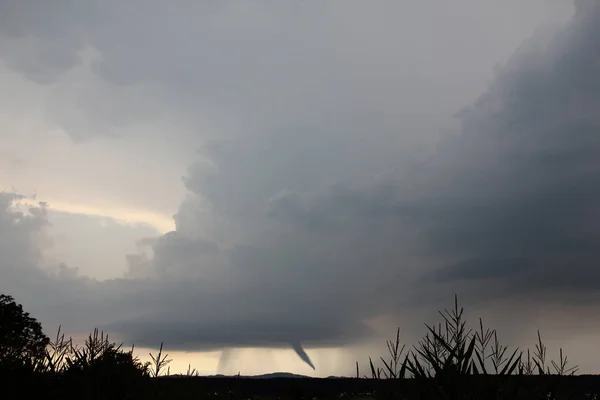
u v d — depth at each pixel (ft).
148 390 26.08
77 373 23.72
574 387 14.07
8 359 25.64
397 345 14.44
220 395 34.17
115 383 24.02
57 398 23.49
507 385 13.47
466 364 14.10
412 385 13.80
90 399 23.31
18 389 23.71
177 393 31.53
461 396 13.28
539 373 14.37
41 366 25.41
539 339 15.37
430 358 14.29
